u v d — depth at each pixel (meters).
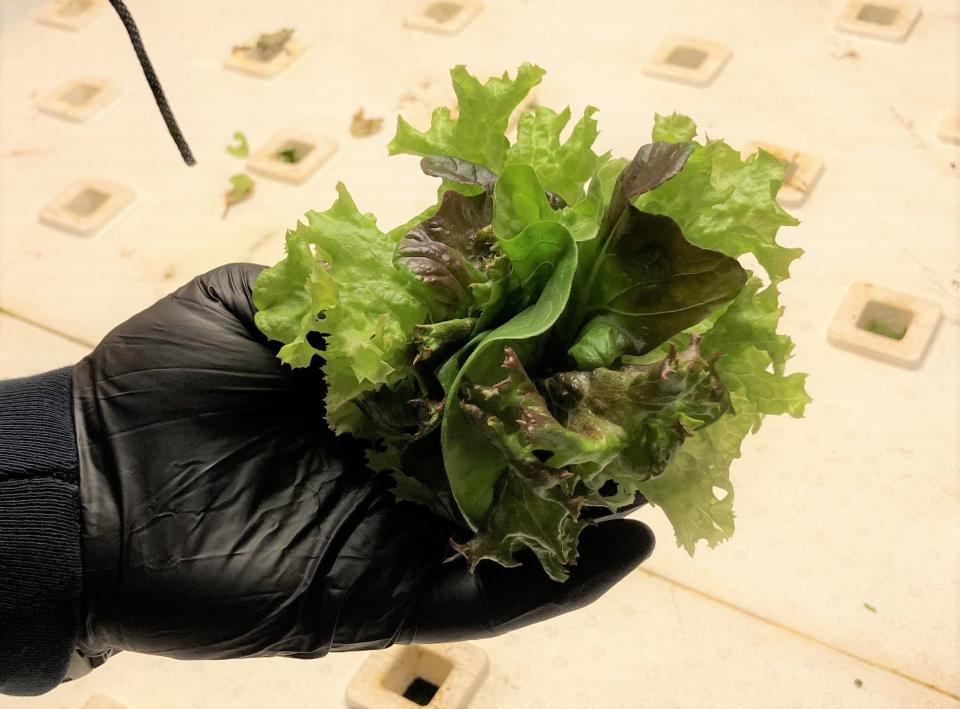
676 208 0.31
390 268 0.32
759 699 0.43
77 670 0.35
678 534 0.32
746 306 0.30
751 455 0.49
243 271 0.37
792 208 0.58
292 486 0.34
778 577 0.46
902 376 0.51
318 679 0.45
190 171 0.63
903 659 0.43
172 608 0.32
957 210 0.56
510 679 0.44
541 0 0.71
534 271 0.30
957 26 0.66
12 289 0.58
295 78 0.68
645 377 0.27
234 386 0.35
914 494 0.47
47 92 0.69
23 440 0.32
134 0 0.75
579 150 0.34
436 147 0.34
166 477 0.33
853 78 0.63
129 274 0.58
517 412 0.27
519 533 0.29
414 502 0.33
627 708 0.43
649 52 0.66
